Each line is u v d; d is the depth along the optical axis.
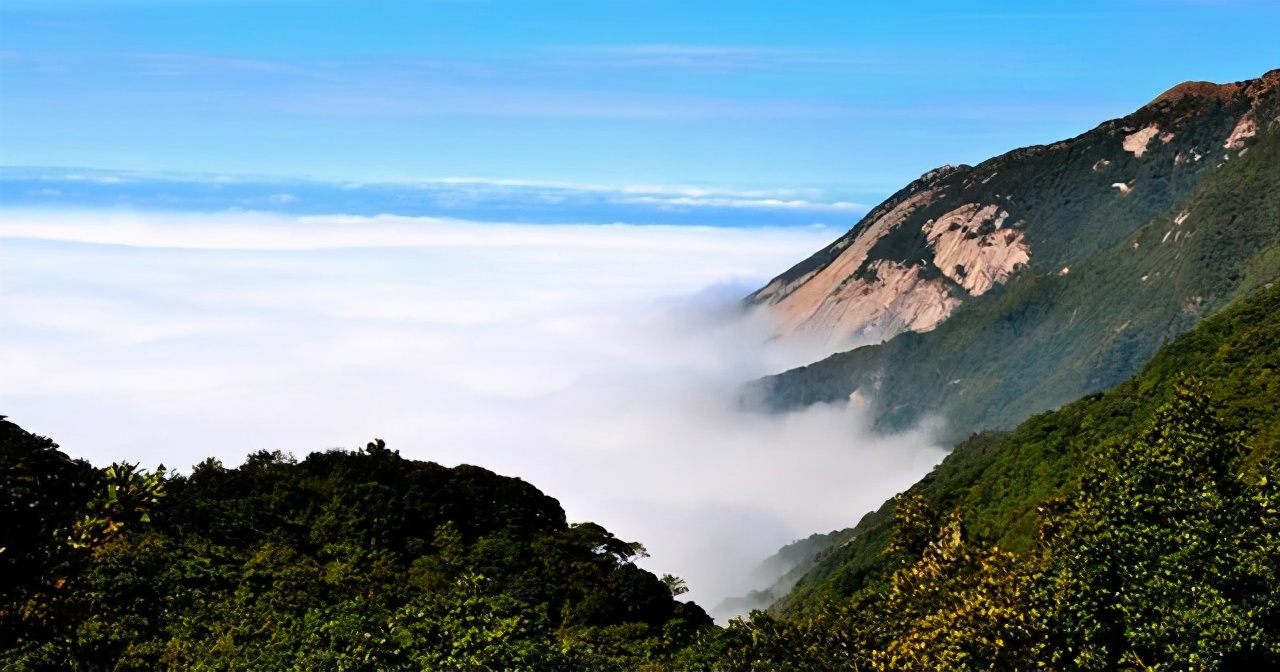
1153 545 36.59
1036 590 36.84
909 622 43.16
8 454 37.47
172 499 72.62
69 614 29.33
